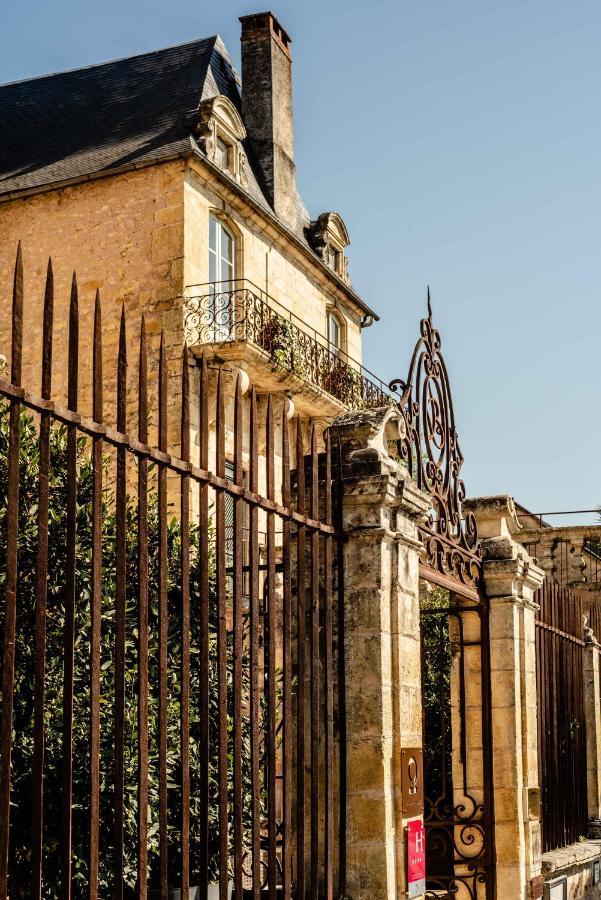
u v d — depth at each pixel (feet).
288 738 19.43
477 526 34.19
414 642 24.53
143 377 16.22
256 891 18.26
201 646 17.21
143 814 15.25
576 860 37.29
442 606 56.34
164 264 61.93
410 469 27.09
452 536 30.58
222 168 67.62
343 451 24.13
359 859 22.43
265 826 28.50
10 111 77.05
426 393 29.48
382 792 22.54
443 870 31.89
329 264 80.53
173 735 27.66
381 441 24.82
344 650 23.30
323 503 23.86
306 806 23.32
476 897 31.22
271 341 65.36
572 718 42.09
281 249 72.54
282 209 75.10
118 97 73.10
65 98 75.31
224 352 59.82
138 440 16.08
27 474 27.48
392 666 23.54
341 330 82.79
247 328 62.39
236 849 17.47
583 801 43.29
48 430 14.14
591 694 48.70
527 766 33.04
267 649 19.53
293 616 24.34
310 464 24.20
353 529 23.56
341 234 82.12
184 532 16.76
